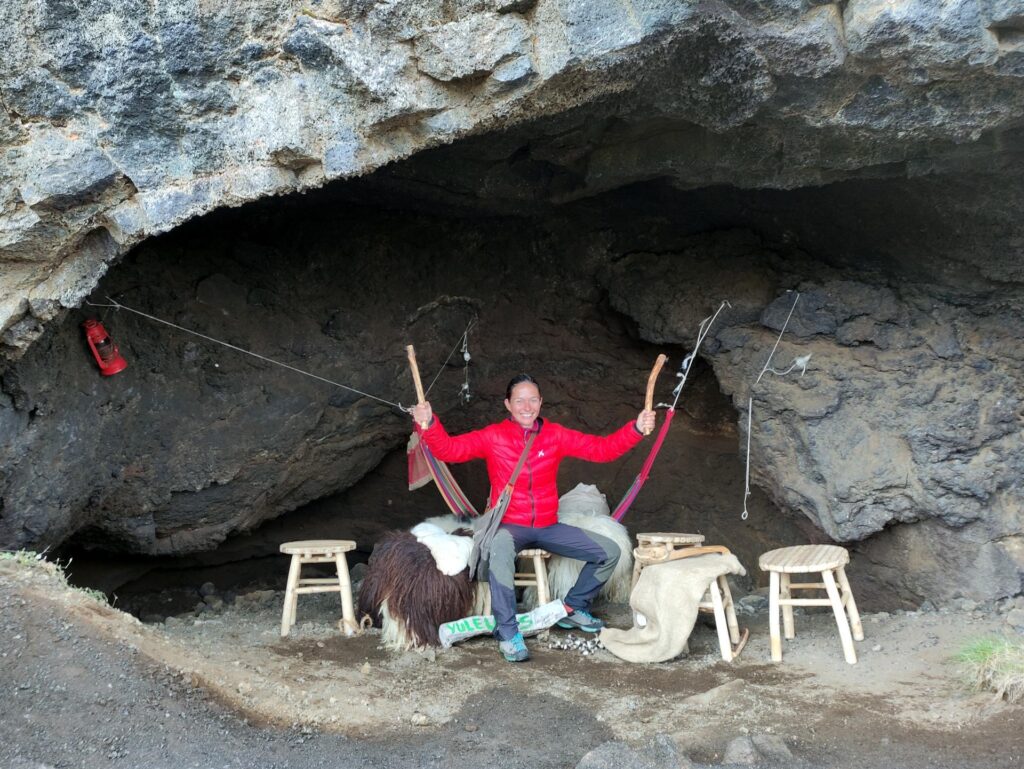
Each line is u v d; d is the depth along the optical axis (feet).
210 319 16.35
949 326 15.49
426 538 14.99
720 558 14.05
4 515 13.00
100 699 9.86
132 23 10.45
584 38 10.25
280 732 10.37
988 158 12.80
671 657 13.30
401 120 10.88
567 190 15.74
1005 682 11.22
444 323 19.02
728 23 10.08
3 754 8.88
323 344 17.70
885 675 12.45
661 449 20.21
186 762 9.39
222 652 13.24
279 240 17.48
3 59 10.46
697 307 17.35
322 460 19.04
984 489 14.80
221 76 10.71
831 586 13.10
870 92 10.84
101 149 10.88
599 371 19.95
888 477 15.37
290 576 15.01
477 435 14.92
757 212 16.85
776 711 11.28
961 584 15.02
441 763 9.97
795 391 16.16
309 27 10.37
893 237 15.56
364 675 12.70
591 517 16.55
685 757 9.71
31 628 10.42
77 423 13.76
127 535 16.40
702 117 11.62
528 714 11.31
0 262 11.27
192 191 11.12
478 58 10.33
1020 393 14.99
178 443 16.10
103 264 11.75
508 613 13.79
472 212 17.99
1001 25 9.68
